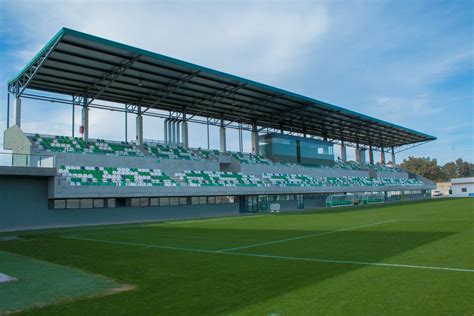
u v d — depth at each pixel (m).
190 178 40.81
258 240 16.08
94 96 37.78
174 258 11.88
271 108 48.94
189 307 6.54
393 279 7.93
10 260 12.39
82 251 14.20
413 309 5.99
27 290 7.99
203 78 35.84
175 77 34.84
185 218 36.88
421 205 44.81
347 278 8.19
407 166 151.12
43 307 6.77
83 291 7.84
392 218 25.95
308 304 6.43
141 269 10.13
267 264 10.28
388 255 10.91
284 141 58.56
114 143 40.19
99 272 9.88
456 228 17.56
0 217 27.36
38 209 29.30
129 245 15.65
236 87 39.06
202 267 10.16
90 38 25.98
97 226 28.55
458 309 5.91
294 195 53.62
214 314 6.12
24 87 32.66
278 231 19.86
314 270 9.20
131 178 35.12
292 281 8.12
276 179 51.75
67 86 35.16
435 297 6.56
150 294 7.48
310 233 18.22
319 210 44.06
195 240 16.81
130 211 34.59
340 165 70.12
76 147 36.16
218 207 42.91
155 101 40.88
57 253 13.84
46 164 28.91
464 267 8.87
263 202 48.59
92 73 32.34
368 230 18.61
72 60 29.61
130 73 33.22
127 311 6.44
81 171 32.06
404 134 73.19
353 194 60.12
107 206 33.16
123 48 27.83
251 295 7.13
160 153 42.69
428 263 9.47
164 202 37.38
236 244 14.92
